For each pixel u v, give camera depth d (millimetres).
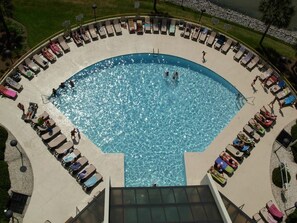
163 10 52719
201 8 54656
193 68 48469
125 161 41250
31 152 40031
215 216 30594
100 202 32031
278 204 39594
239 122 44406
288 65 49875
